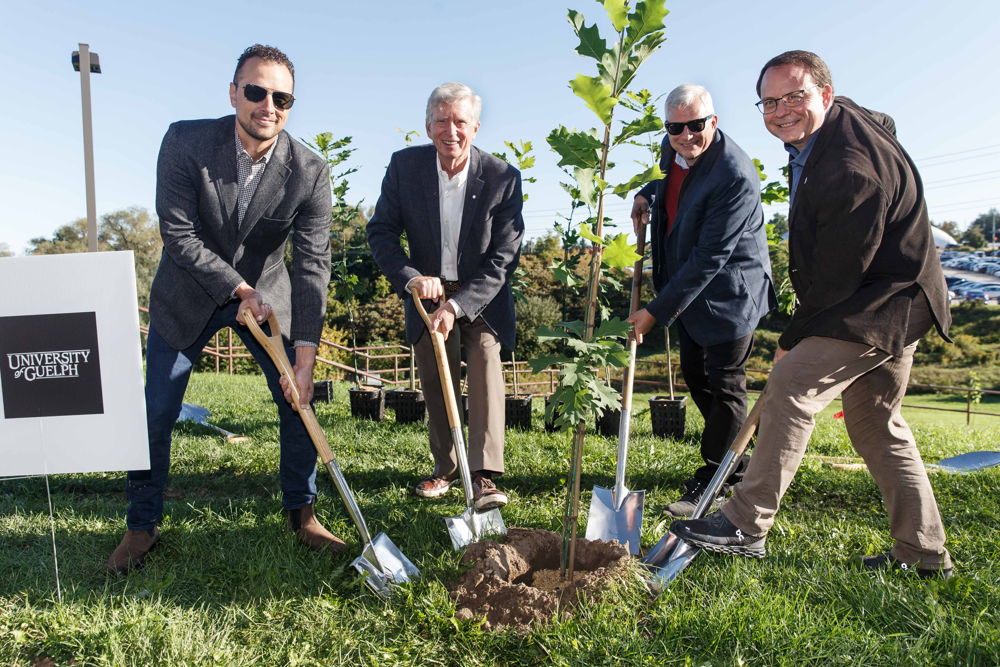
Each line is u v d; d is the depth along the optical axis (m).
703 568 2.42
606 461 4.33
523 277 6.32
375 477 3.96
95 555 2.68
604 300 5.48
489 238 3.46
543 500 3.54
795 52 2.38
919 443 5.41
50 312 2.27
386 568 2.43
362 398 6.35
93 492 3.73
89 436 2.30
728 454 2.55
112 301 2.28
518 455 4.46
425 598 2.18
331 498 3.43
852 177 2.18
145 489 2.62
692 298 3.01
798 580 2.34
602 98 2.14
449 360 3.63
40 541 2.80
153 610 2.16
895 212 2.27
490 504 3.16
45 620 2.07
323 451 2.53
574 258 5.42
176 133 2.70
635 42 2.21
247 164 2.79
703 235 3.06
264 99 2.54
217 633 2.05
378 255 3.48
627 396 2.93
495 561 2.39
